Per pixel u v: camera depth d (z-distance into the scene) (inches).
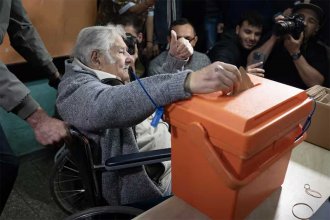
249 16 76.8
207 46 93.4
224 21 92.4
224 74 25.6
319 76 74.2
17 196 67.0
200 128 24.8
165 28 87.2
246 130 23.0
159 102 27.9
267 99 26.9
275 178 30.9
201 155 26.5
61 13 73.7
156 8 85.8
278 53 77.5
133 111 29.5
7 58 69.4
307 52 76.2
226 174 24.0
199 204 29.0
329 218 28.7
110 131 38.6
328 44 79.7
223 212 27.0
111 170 35.8
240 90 28.1
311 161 38.5
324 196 31.7
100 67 42.4
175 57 43.1
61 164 54.9
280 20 69.7
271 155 27.3
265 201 30.7
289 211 29.5
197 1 92.4
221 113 24.4
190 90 26.9
